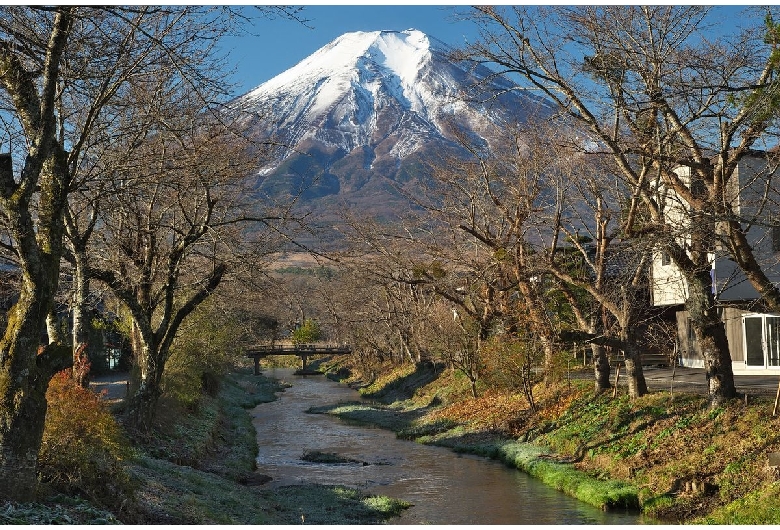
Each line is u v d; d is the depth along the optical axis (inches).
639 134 745.0
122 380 1998.0
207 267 1059.3
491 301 1465.3
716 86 587.8
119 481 556.7
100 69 633.6
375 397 2277.3
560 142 956.0
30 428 463.8
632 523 696.4
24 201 475.2
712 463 746.2
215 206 932.0
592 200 1123.9
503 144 1264.8
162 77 713.0
